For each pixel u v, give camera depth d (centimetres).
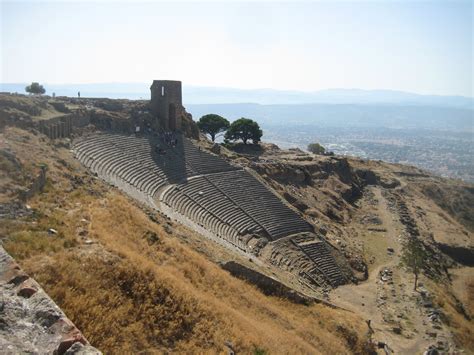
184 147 7500
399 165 14862
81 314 1780
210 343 2172
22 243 2161
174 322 2152
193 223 5309
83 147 5547
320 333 3634
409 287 6038
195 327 2227
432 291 6019
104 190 4009
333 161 10444
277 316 3478
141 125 7338
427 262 7375
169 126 8044
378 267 6731
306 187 8875
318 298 4778
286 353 2597
